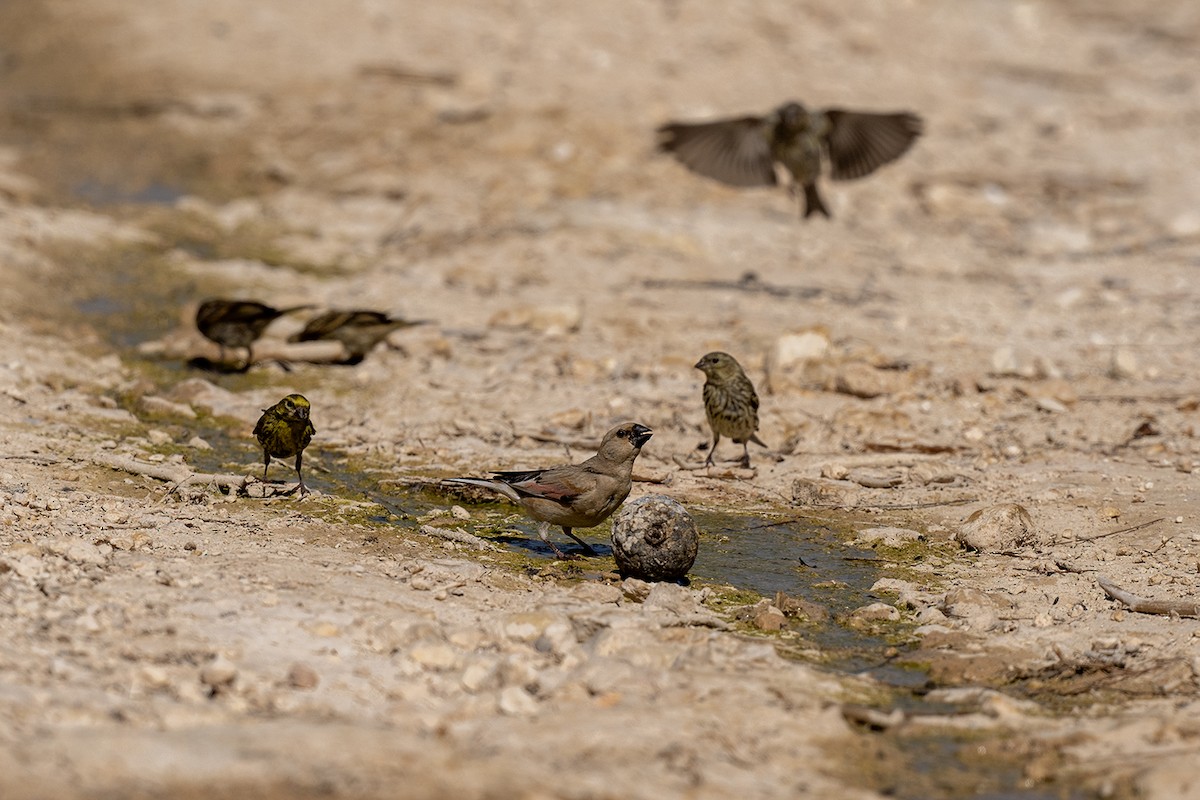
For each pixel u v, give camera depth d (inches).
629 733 337.1
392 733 323.0
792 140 599.5
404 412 652.1
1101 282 934.4
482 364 727.1
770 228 1035.3
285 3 1599.4
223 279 871.1
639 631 401.7
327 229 1023.6
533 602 430.3
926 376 706.8
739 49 1523.1
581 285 881.5
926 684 396.2
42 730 310.2
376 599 419.2
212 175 1154.7
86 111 1296.8
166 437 597.3
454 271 893.2
